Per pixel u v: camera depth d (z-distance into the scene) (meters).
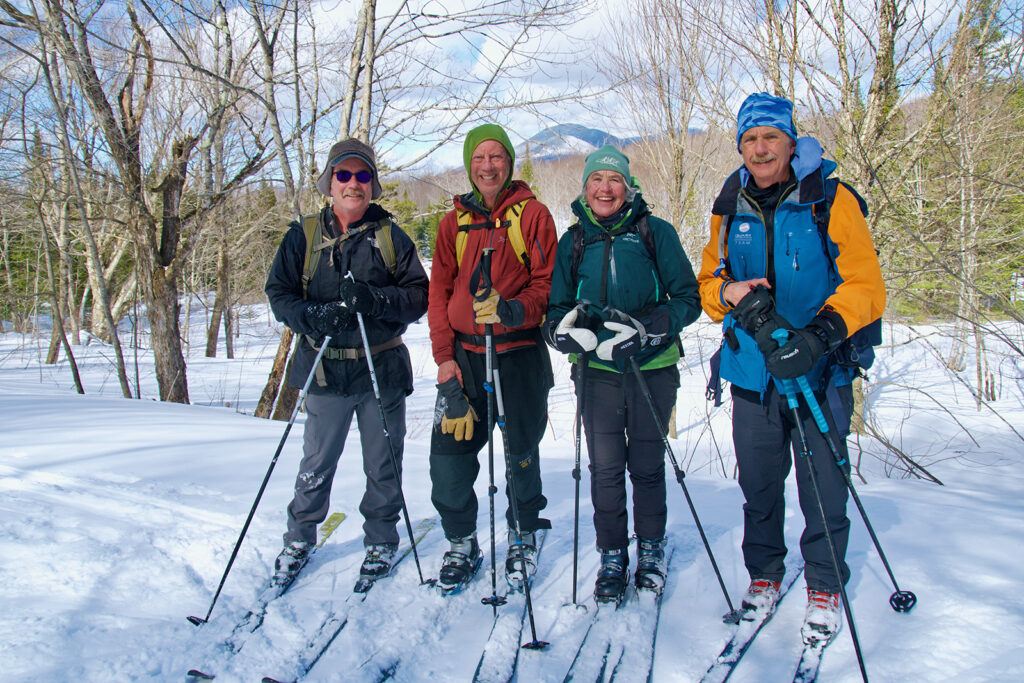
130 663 2.06
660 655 2.20
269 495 3.41
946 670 1.96
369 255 2.74
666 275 2.53
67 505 3.09
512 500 2.47
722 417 9.01
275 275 2.73
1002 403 9.23
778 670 2.08
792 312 2.26
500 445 5.63
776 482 2.35
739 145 2.26
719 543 3.02
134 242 8.74
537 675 2.10
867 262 2.14
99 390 10.02
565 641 2.30
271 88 7.57
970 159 6.79
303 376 2.74
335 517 3.25
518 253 2.63
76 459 3.74
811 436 2.25
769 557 2.38
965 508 3.31
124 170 8.30
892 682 1.95
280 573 2.67
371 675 2.10
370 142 7.62
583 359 2.50
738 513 3.39
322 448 2.74
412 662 2.20
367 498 2.80
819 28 7.28
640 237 2.53
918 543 2.83
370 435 2.76
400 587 2.68
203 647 2.20
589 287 2.54
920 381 11.29
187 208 11.78
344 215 2.76
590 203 2.56
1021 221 7.47
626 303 2.51
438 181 7.93
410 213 8.12
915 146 7.13
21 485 3.31
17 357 15.80
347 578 2.75
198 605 2.48
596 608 2.52
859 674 2.00
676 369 2.59
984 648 2.03
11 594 2.36
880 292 2.13
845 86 7.24
